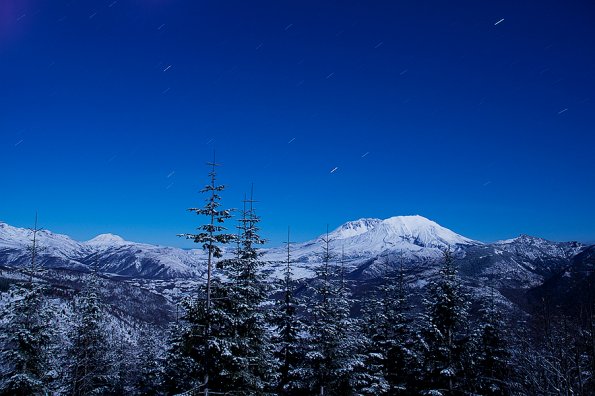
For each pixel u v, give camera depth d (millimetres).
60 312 31016
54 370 30531
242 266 25734
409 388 34156
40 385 28125
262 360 25531
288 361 30109
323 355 28266
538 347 25859
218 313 23000
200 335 22688
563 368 22141
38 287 28484
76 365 33625
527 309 33688
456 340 32688
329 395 29219
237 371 23625
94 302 36188
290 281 30500
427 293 34312
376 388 31266
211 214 22922
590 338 21172
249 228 26844
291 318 29953
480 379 33156
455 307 31609
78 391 34312
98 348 36250
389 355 34844
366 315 36906
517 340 30594
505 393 32156
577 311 22203
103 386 37156
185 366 28688
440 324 32250
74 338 34156
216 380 23656
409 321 34938
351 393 29984
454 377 32062
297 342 30078
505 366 32688
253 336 25625
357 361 28859
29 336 27156
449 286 32344
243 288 24844
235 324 24094
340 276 31156
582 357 22250
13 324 27391
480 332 34656
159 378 37031
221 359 23406
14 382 26672
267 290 27000
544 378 24750
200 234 22766
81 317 35031
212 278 24344
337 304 29578
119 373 41344
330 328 28391
